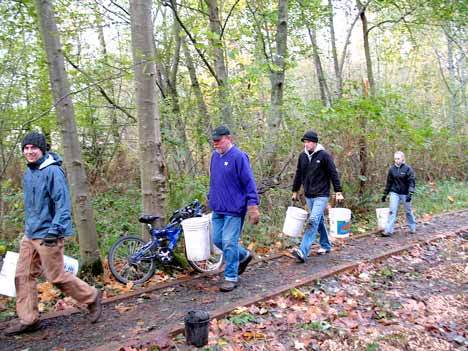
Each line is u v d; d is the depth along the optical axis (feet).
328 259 22.93
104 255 23.15
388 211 29.30
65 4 27.63
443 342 14.55
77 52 30.76
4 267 14.62
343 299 17.53
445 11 41.63
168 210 23.17
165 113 27.25
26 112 26.30
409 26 47.47
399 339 14.43
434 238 27.48
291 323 15.02
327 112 30.86
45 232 13.96
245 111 28.66
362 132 33.53
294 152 30.17
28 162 13.92
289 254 23.65
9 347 13.35
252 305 16.14
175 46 33.58
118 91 30.96
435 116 58.75
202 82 32.53
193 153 27.27
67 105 19.58
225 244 18.26
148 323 14.93
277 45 32.96
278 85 31.76
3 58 24.27
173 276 20.29
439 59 69.87
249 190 17.92
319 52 49.21
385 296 18.21
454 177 53.26
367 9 47.03
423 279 20.67
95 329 14.56
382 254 23.38
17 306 14.37
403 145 39.06
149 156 20.70
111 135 34.01
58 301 17.07
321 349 13.58
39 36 25.53
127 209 29.43
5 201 27.09
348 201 34.40
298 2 40.32
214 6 31.71
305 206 30.94
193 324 13.00
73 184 19.63
